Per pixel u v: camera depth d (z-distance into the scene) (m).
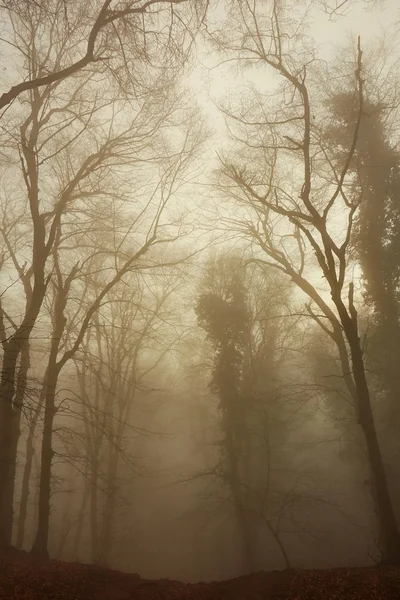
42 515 15.17
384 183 21.11
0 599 9.11
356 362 14.43
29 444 24.75
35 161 16.36
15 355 13.89
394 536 13.09
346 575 10.77
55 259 17.64
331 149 19.42
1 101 12.02
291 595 10.05
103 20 12.02
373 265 21.34
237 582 11.40
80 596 9.80
